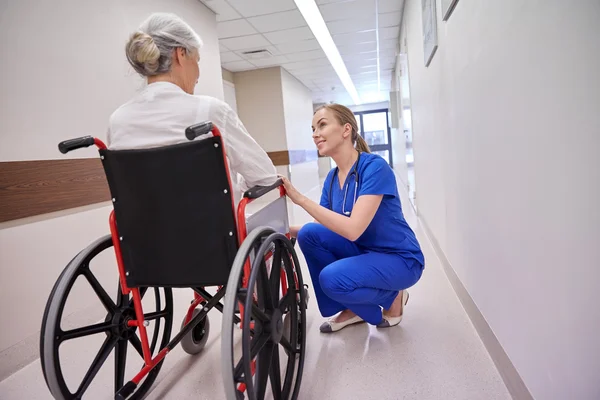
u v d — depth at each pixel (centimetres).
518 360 101
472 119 130
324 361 137
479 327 142
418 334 150
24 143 166
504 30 95
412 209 440
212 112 99
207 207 94
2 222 153
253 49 513
